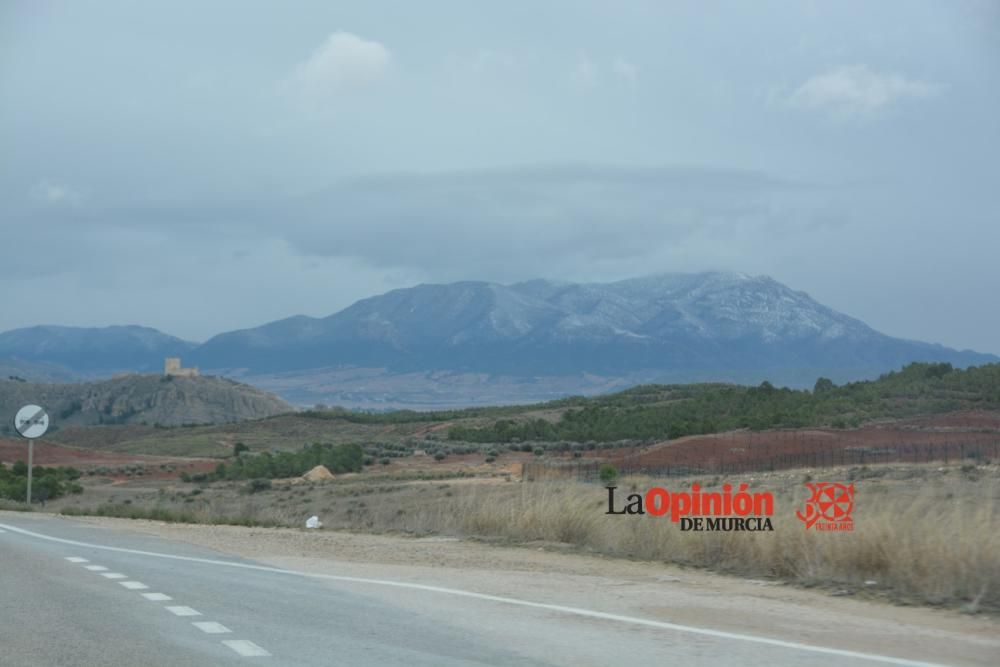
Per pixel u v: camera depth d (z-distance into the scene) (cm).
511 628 1781
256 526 4359
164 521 4700
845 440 10194
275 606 1994
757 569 2548
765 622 1873
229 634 1720
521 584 2317
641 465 9150
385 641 1670
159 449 19888
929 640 1725
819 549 2466
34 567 2573
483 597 2109
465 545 3222
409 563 2750
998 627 1870
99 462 16350
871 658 1571
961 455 8206
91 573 2462
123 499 8619
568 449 13475
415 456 14262
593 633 1742
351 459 12950
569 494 3447
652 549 2853
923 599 2117
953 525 2362
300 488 9906
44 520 4531
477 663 1519
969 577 2206
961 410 11944
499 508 3528
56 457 16550
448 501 4306
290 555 2944
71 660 1528
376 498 7450
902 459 8506
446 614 1912
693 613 1956
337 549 3112
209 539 3478
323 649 1608
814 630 1802
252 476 12481
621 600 2102
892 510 2527
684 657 1564
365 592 2175
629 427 14538
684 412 14838
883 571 2342
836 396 14138
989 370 13912
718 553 2712
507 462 12450
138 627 1778
